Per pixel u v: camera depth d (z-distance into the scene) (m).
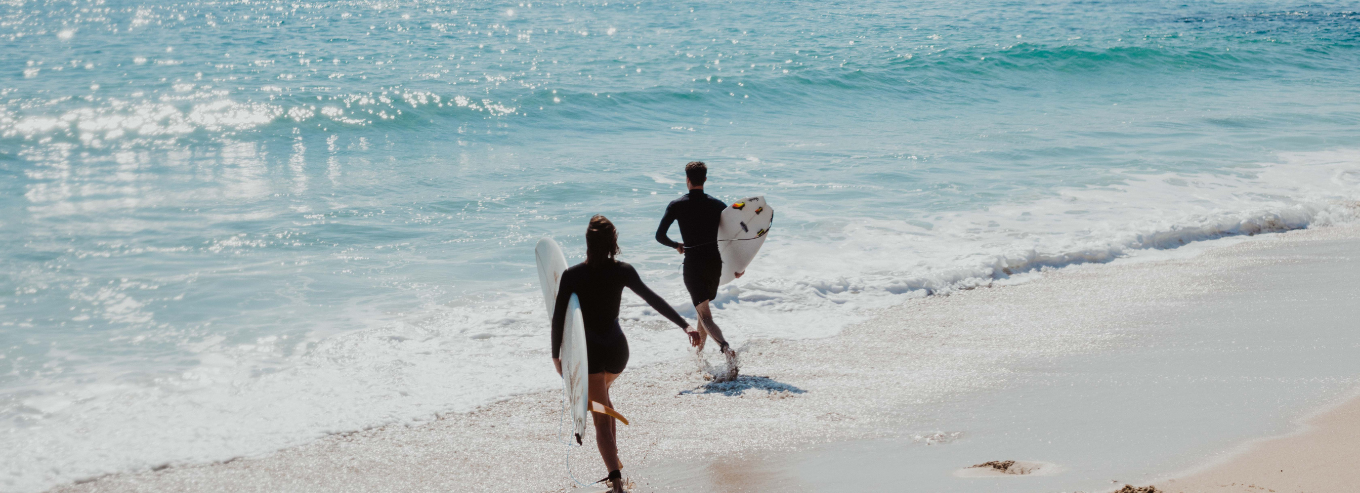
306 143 14.57
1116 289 7.64
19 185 11.47
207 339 6.51
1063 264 8.55
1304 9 40.66
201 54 24.84
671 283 8.01
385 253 8.91
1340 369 5.18
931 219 10.24
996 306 7.29
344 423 5.04
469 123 16.38
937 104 20.03
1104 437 4.36
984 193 11.45
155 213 10.24
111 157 13.27
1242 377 5.18
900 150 14.44
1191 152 14.07
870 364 5.96
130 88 18.61
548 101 17.95
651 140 15.46
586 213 10.56
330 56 24.81
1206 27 33.75
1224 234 9.46
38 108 16.05
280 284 7.86
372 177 12.29
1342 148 14.26
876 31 31.75
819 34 30.83
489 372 5.90
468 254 8.91
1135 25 34.44
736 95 19.62
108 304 7.25
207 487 4.29
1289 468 3.73
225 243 9.12
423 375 5.83
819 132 16.38
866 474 4.09
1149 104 19.92
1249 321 6.47
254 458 4.60
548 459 4.53
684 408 5.20
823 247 9.16
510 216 10.40
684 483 4.12
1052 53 24.80
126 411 5.21
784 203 10.96
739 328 6.82
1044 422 4.68
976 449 4.35
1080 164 13.27
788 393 5.40
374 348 6.36
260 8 40.38
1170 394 4.98
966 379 5.57
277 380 5.73
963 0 43.22
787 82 20.92
